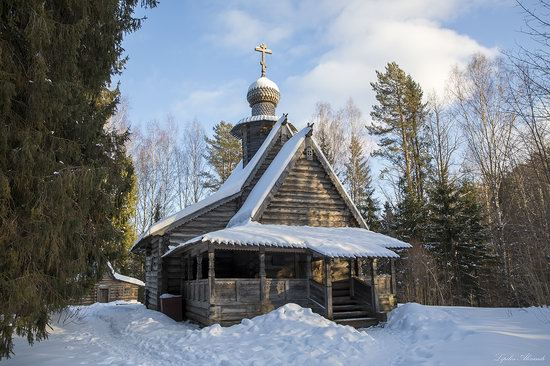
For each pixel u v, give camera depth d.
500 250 25.75
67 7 9.45
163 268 19.67
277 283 15.76
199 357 10.02
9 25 8.49
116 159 12.27
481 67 29.61
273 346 10.59
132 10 12.09
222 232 15.46
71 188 8.52
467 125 30.48
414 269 28.12
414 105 38.53
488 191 29.86
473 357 8.06
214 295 14.82
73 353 11.17
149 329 15.09
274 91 26.80
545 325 11.12
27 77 8.52
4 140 7.92
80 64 10.84
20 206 8.43
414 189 36.25
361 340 10.91
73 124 10.35
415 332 12.65
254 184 22.05
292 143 20.89
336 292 18.66
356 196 38.62
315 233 17.62
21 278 7.84
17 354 10.85
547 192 15.16
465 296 27.83
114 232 11.09
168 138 44.38
